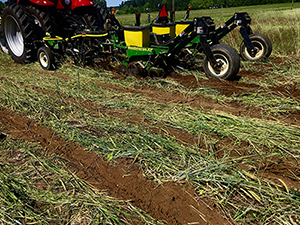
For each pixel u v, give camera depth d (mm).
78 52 5836
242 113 3469
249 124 3117
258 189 2145
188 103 3854
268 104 3650
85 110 3773
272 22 11320
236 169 2412
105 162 2637
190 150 2705
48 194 2230
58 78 5375
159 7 5863
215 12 38562
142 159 2617
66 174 2488
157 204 2115
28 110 3867
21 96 4355
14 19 6469
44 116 3656
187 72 5305
